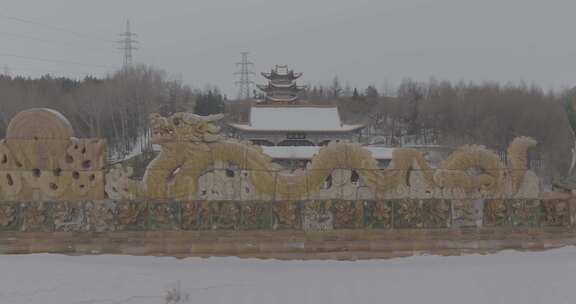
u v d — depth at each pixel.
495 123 53.03
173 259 10.09
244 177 10.63
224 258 10.20
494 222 11.01
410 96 75.00
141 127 54.97
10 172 10.28
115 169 10.46
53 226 10.30
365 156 10.83
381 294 8.85
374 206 10.79
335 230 10.67
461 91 65.00
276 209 10.63
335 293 8.86
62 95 54.34
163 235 10.42
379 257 10.46
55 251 10.17
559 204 11.22
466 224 10.93
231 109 74.94
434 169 10.98
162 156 10.54
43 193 10.33
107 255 10.11
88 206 10.37
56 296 8.50
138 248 10.25
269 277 9.44
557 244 11.02
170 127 10.52
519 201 11.11
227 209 10.55
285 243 10.48
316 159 10.79
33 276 9.09
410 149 10.97
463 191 10.96
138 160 38.34
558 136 40.34
